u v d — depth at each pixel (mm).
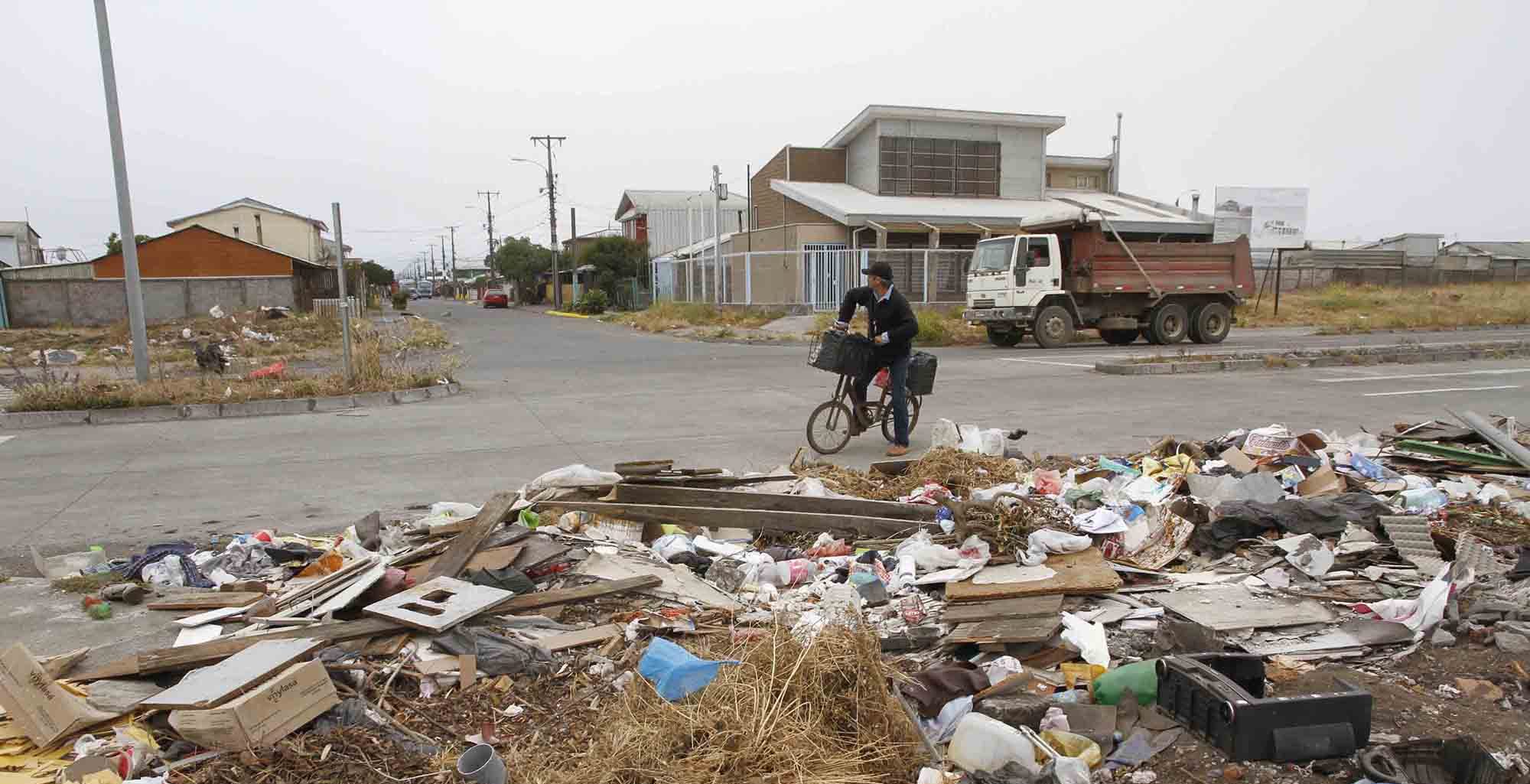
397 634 3904
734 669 3342
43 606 4504
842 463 8156
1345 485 6145
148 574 4922
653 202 61281
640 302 50312
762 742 2955
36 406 11578
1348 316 30328
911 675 3570
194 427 10820
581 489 6023
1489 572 4555
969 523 4965
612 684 3592
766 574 4879
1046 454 8359
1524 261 52062
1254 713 2969
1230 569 4852
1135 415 10633
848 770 2895
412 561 4805
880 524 5504
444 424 10727
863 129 35844
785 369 16688
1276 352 16828
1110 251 20391
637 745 2988
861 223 31016
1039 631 3859
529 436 9750
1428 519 5500
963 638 3889
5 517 6539
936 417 10594
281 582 4867
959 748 3037
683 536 5430
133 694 3361
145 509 6734
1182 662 3320
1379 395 12141
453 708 3438
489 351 21875
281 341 25141
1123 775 2988
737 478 6324
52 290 33969
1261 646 3908
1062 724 3229
